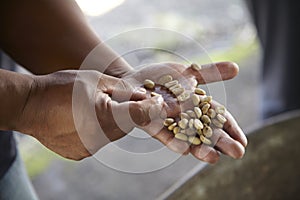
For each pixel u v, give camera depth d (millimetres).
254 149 1081
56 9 895
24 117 738
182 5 2568
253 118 1959
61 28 894
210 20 2482
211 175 1011
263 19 1594
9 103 724
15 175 927
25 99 732
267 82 1655
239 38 2396
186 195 964
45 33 896
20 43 905
